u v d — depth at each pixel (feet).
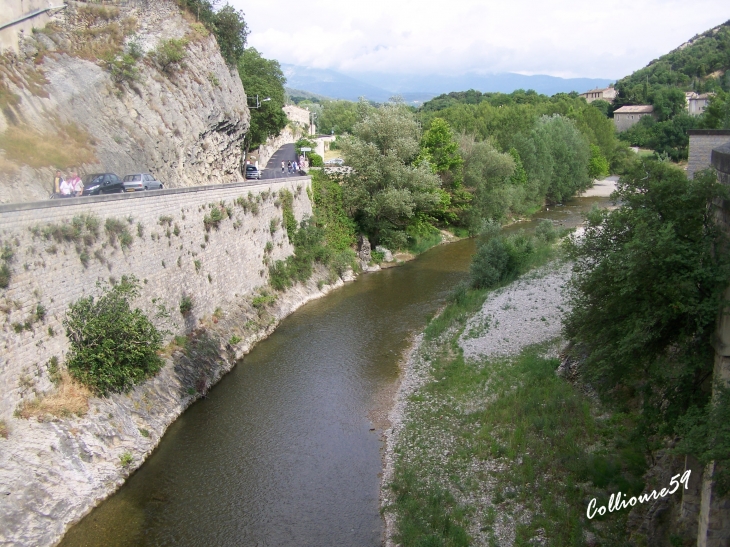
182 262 95.04
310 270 145.38
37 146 95.30
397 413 82.43
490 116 310.24
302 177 160.45
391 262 173.68
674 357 47.67
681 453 38.83
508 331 102.01
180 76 139.33
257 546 56.44
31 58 108.68
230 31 170.81
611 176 351.87
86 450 62.80
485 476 63.16
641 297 48.19
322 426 79.82
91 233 73.00
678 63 563.48
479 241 147.23
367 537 57.93
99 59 121.08
